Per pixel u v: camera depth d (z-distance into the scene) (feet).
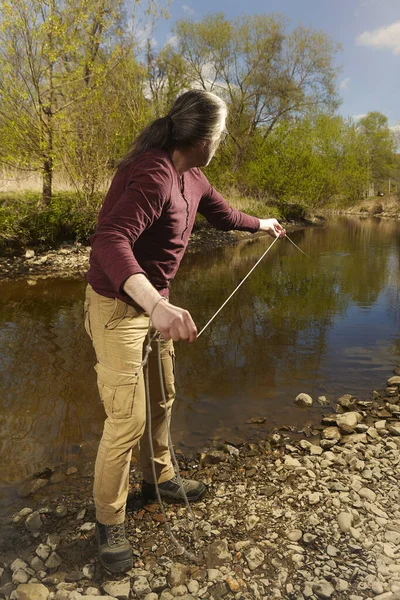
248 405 11.18
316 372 13.41
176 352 14.73
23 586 5.65
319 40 79.46
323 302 21.67
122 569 5.94
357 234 56.95
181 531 6.74
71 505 7.36
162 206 5.37
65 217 33.32
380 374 13.38
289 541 6.54
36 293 21.93
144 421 6.03
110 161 35.09
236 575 5.93
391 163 170.30
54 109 32.91
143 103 39.60
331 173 76.07
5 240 29.58
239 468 8.49
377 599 5.52
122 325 5.66
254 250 39.93
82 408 10.75
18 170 35.06
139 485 7.91
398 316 19.47
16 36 29.91
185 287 24.29
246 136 78.33
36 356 13.82
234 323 18.10
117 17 32.37
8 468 8.37
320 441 9.57
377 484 8.02
